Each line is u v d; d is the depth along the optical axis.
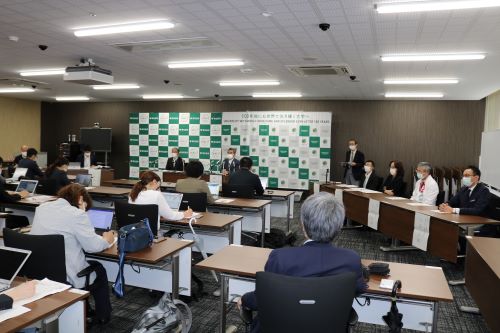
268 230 5.64
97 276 2.85
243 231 5.79
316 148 10.35
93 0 3.92
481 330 3.34
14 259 1.99
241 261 2.62
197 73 7.69
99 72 6.37
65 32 5.07
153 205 3.51
